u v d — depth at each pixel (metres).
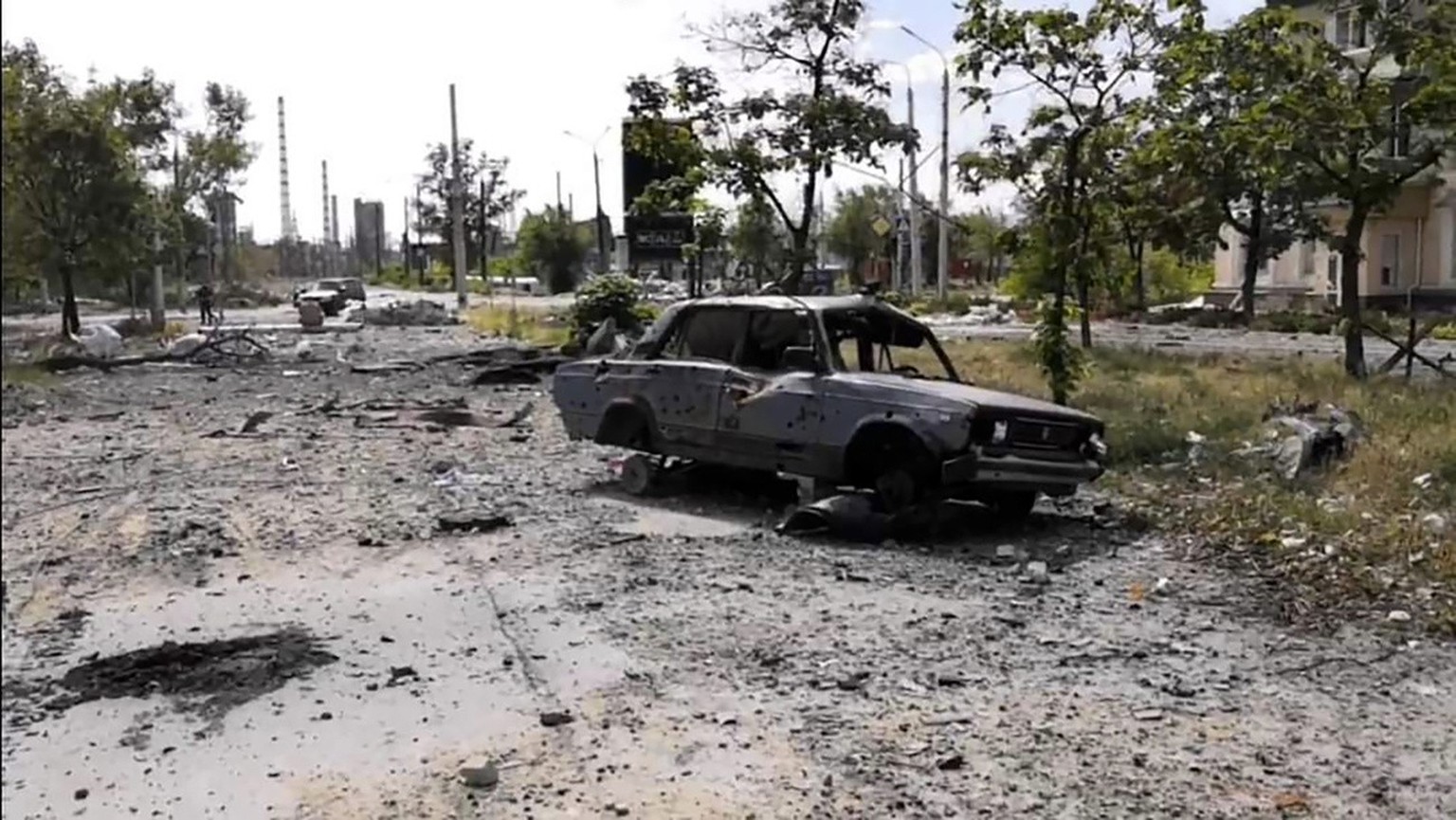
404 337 37.66
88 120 34.47
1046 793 5.11
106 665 6.95
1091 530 10.15
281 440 16.12
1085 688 6.36
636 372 11.90
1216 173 25.36
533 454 14.63
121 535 10.41
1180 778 5.25
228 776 5.46
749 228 26.77
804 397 10.47
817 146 17.89
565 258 76.50
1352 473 11.08
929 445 9.69
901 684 6.42
